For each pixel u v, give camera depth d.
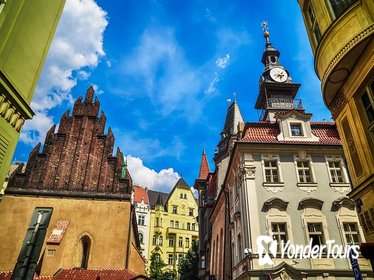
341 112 11.07
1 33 7.93
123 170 30.98
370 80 9.38
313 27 11.92
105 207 24.80
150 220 73.88
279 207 19.41
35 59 9.70
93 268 22.00
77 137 27.98
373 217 9.12
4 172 8.09
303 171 21.23
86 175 26.14
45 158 26.34
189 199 80.94
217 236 32.19
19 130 8.83
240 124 32.53
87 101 30.20
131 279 20.08
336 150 21.83
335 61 9.53
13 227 22.55
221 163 35.88
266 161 21.41
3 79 7.86
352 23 9.09
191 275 45.44
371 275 17.56
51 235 21.92
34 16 9.67
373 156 9.24
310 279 17.20
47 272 20.23
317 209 19.58
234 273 22.42
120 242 23.42
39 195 24.45
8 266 20.95
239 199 21.83
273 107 35.12
